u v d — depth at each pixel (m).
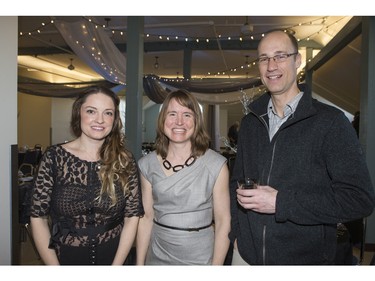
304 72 8.87
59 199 1.62
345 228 1.90
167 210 1.80
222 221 1.83
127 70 4.71
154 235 1.86
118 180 1.70
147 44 8.33
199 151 1.83
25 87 8.73
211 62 10.22
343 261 1.65
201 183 1.79
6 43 2.65
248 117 1.78
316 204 1.35
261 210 1.45
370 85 4.12
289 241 1.46
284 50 1.54
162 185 1.80
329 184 1.41
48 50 9.16
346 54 6.93
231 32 7.37
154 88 7.44
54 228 1.63
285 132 1.50
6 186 2.68
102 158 1.70
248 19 6.50
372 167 4.09
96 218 1.66
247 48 8.06
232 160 4.93
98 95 1.68
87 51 5.28
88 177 1.66
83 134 1.71
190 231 1.77
